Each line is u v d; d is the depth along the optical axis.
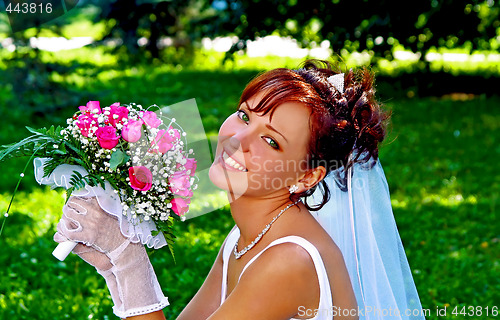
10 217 5.88
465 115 11.51
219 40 15.40
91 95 10.15
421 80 13.55
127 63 16.47
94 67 13.29
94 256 2.19
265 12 13.62
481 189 7.47
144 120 2.19
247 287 2.12
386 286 2.45
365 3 13.01
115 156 2.14
